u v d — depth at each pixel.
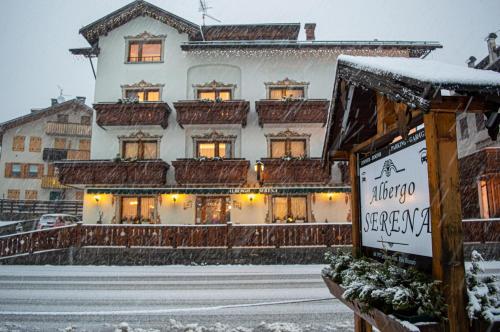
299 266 14.27
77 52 21.83
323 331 6.66
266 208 19.41
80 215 31.19
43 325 7.24
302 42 20.34
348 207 19.20
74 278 12.13
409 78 2.61
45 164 35.59
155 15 21.64
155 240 15.38
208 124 20.00
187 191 18.62
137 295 9.69
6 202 30.94
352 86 3.88
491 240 14.29
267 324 7.10
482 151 17.55
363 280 3.10
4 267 14.50
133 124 19.89
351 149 4.61
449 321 2.44
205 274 12.67
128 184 19.19
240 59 21.28
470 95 2.52
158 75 21.34
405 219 3.20
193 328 6.93
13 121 34.97
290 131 20.19
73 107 37.44
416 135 3.04
